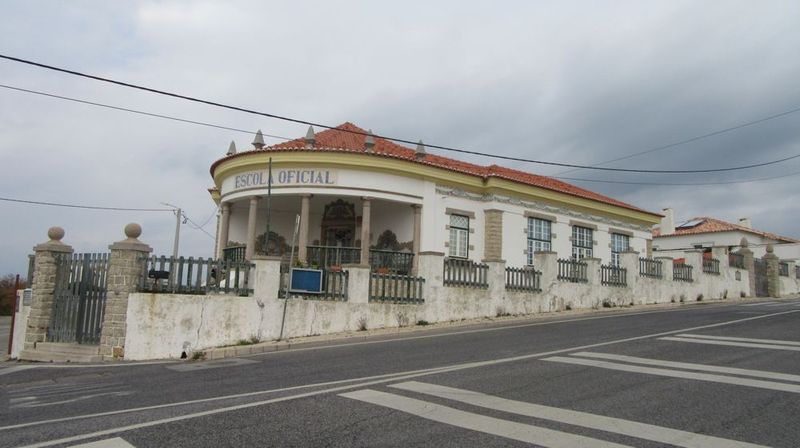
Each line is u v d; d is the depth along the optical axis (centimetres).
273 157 2188
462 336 1432
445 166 2386
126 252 1401
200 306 1402
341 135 2556
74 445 564
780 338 1215
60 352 1412
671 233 4994
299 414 661
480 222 2567
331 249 2395
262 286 1480
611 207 3139
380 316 1645
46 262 1527
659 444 538
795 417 621
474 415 644
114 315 1377
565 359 1009
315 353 1239
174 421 645
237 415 664
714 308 2172
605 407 672
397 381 847
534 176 3216
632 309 2223
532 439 554
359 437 567
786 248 4494
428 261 1762
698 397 712
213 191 2894
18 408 789
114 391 894
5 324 3516
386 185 2231
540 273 2109
